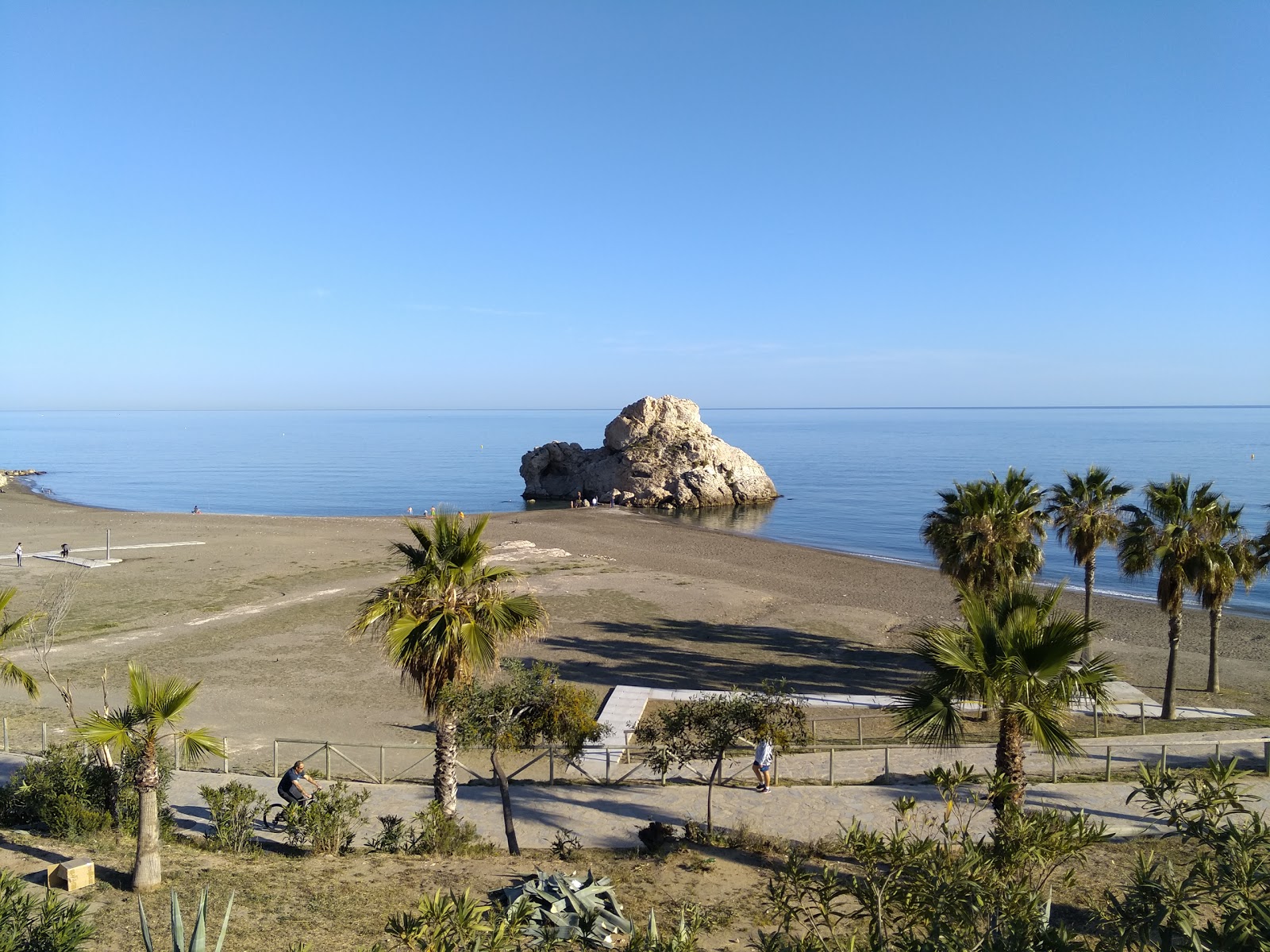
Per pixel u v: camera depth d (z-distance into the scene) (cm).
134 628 3734
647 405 10819
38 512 7694
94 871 1313
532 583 4828
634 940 780
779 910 809
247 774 2105
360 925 1155
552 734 1780
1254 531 6775
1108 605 4625
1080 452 17150
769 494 10644
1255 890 662
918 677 3222
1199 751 2131
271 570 5062
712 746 1650
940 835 1548
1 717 2503
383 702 2794
